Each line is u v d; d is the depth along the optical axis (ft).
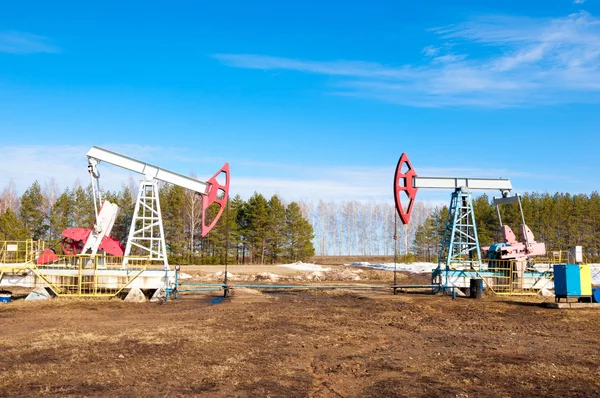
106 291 73.41
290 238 197.06
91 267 74.90
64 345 39.09
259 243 185.26
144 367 32.48
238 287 94.79
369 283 122.62
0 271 71.20
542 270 94.48
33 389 27.45
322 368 33.55
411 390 28.76
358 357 37.17
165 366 32.83
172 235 181.57
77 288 73.00
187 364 33.50
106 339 41.70
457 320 57.47
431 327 52.11
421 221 331.16
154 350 37.73
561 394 28.19
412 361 36.01
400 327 51.98
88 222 183.83
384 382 30.32
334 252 335.06
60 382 28.84
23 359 34.37
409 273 144.46
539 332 49.44
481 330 50.55
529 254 89.66
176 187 188.44
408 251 275.59
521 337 46.68
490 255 92.68
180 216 190.80
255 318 55.77
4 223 155.63
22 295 76.02
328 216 338.34
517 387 29.48
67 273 72.79
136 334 44.16
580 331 50.31
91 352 36.70
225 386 28.68
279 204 194.39
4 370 31.30
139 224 183.32
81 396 26.32
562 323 55.67
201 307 66.13
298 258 197.57
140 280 73.61
